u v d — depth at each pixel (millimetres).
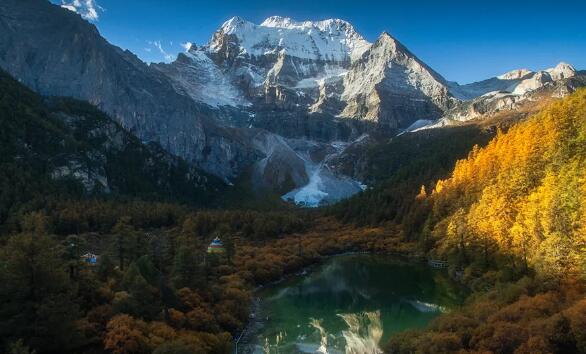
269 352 78938
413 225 183500
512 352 59688
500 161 151000
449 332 68500
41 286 64875
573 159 106438
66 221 150250
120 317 69875
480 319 72375
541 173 116875
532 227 98688
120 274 91500
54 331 62469
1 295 62406
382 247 179500
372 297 113688
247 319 95438
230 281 109375
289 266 143375
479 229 124500
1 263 65062
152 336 67688
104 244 138875
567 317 59719
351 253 177750
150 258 102000
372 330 89625
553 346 57562
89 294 77812
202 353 65938
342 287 124938
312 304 108750
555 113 135875
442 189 184000
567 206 91438
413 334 74312
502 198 118938
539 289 78188
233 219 194625
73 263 79312
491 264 112000
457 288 115750
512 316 67375
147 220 180125
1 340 60156
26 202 163500
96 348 65688
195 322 79188
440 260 144625
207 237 170375
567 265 80062
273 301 111125
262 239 180625
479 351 60312
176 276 93500
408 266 151000
